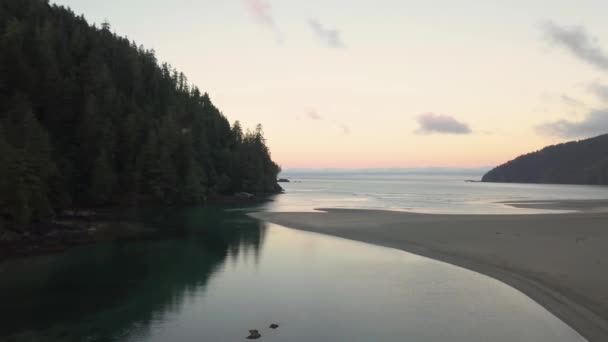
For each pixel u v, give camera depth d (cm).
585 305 2038
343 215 5925
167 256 3378
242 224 5275
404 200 10081
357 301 2222
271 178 14038
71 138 6606
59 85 6712
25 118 5131
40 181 4531
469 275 2694
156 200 7631
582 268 2670
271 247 3716
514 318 1953
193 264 3091
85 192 6262
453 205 8356
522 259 2961
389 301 2216
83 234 4172
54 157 5912
